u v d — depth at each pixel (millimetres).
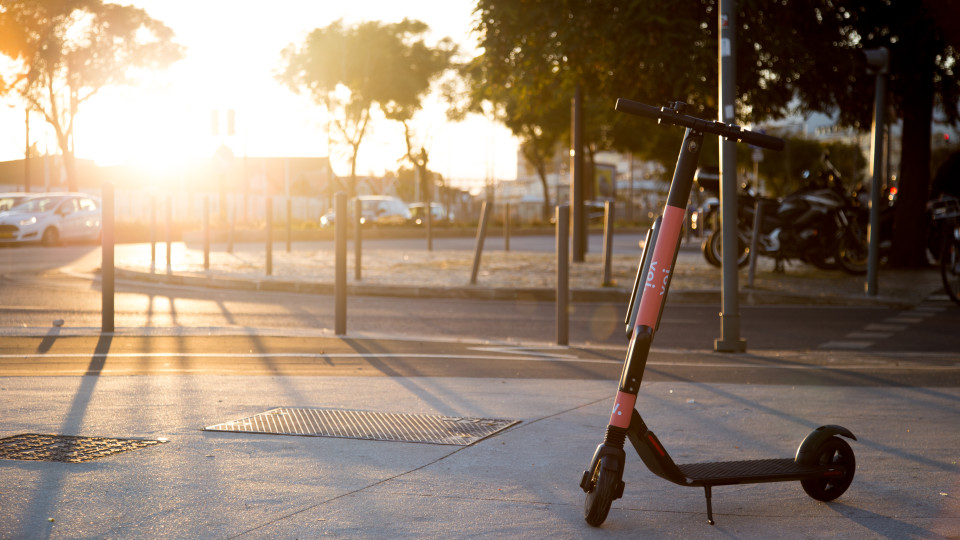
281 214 52156
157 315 11148
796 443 4703
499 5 16312
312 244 29797
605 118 28938
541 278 16109
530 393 6066
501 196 55719
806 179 17656
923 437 4871
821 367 7586
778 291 13852
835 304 13211
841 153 63969
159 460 4145
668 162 50906
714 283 15125
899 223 18141
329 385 6258
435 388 6211
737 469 3531
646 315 3275
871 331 10562
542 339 9836
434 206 51250
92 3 43594
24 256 21109
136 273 16312
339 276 9320
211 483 3805
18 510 3420
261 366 7203
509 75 17672
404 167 53938
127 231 33406
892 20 17125
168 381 6281
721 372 7211
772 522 3439
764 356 8398
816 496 3672
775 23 15641
